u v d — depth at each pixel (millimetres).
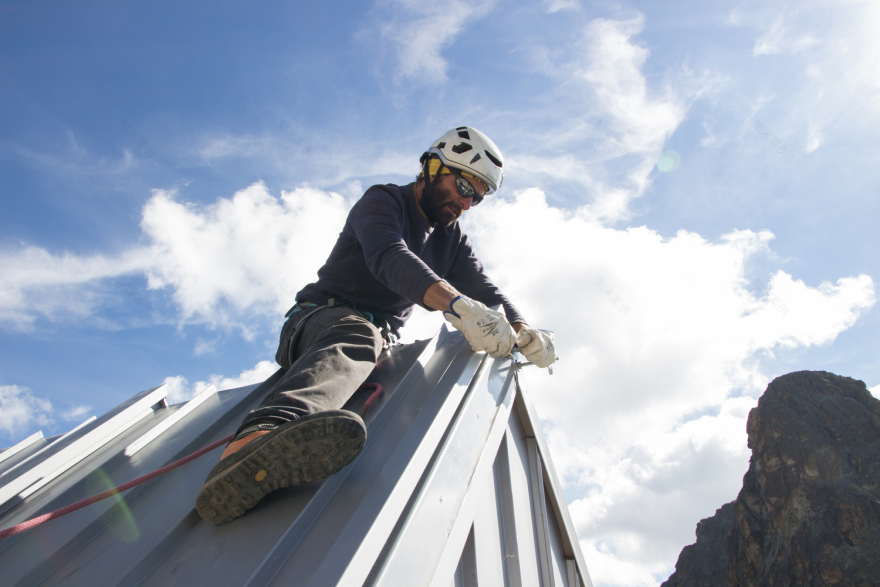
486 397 1755
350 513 1067
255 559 992
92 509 1407
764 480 50469
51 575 1193
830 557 38875
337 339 1659
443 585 1160
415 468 1187
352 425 1074
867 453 45000
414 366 1789
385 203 2031
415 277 1698
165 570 1090
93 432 1852
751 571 47531
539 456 2203
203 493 1109
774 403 54500
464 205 2244
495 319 1659
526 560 1827
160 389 2201
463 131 2221
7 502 1538
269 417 1245
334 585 828
